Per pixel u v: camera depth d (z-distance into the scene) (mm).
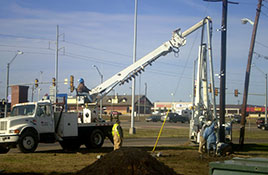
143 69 21672
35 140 18500
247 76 23062
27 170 12406
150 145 23797
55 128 19703
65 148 21297
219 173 5859
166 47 21000
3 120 18047
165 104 138500
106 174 7516
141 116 109750
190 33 21047
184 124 68750
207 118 21922
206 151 18625
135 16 34719
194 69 40625
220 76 20609
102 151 19516
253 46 23328
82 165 13828
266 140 32188
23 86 67188
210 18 21125
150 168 7652
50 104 19469
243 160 6172
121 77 21719
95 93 21859
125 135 34250
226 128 22016
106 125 21703
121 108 127875
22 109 19266
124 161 7660
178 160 15609
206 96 22047
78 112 21750
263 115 117000
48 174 11586
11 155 17078
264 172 5469
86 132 21016
